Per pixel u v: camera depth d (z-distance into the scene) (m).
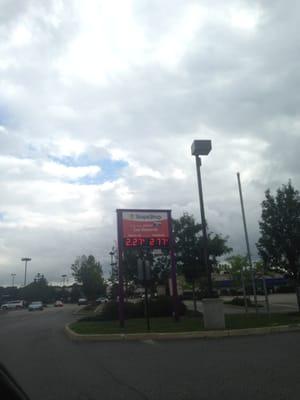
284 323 17.38
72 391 7.76
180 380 8.35
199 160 19.09
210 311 16.86
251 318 20.66
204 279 38.62
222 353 11.35
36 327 24.06
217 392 7.32
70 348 13.88
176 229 28.42
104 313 26.16
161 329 17.02
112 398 7.21
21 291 107.56
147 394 7.39
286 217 22.83
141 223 21.59
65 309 58.59
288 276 23.34
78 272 72.69
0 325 27.33
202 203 18.75
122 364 10.41
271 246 23.12
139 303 26.84
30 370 9.95
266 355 10.72
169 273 30.84
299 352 10.97
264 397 6.91
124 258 34.03
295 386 7.53
